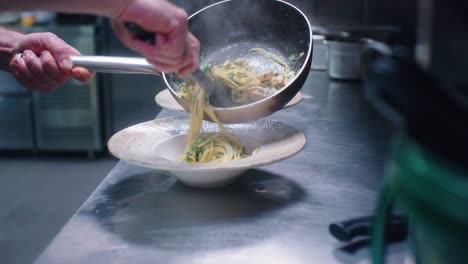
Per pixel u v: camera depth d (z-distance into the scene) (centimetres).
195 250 72
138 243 74
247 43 119
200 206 86
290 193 91
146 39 81
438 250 43
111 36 318
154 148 98
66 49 108
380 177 97
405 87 40
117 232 78
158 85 330
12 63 109
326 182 95
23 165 331
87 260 70
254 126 107
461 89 51
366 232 72
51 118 336
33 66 106
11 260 220
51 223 253
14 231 245
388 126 130
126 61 96
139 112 338
